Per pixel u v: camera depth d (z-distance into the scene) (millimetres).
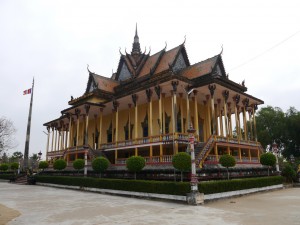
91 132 43719
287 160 55938
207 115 34969
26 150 47844
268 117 54500
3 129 54594
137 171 22547
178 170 19984
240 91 32125
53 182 32500
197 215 12242
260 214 12469
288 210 13656
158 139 26172
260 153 33781
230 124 37344
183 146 27203
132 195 20359
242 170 25719
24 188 29766
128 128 37031
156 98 32906
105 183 23484
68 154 37344
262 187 24031
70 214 12711
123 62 44875
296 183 31406
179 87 29094
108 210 13836
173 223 10453
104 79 43531
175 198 17141
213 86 27906
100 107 36375
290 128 51250
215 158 25125
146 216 12039
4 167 53312
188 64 38375
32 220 11328
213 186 17578
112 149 31734
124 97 32156
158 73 35250
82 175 30953
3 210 14117
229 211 13367
